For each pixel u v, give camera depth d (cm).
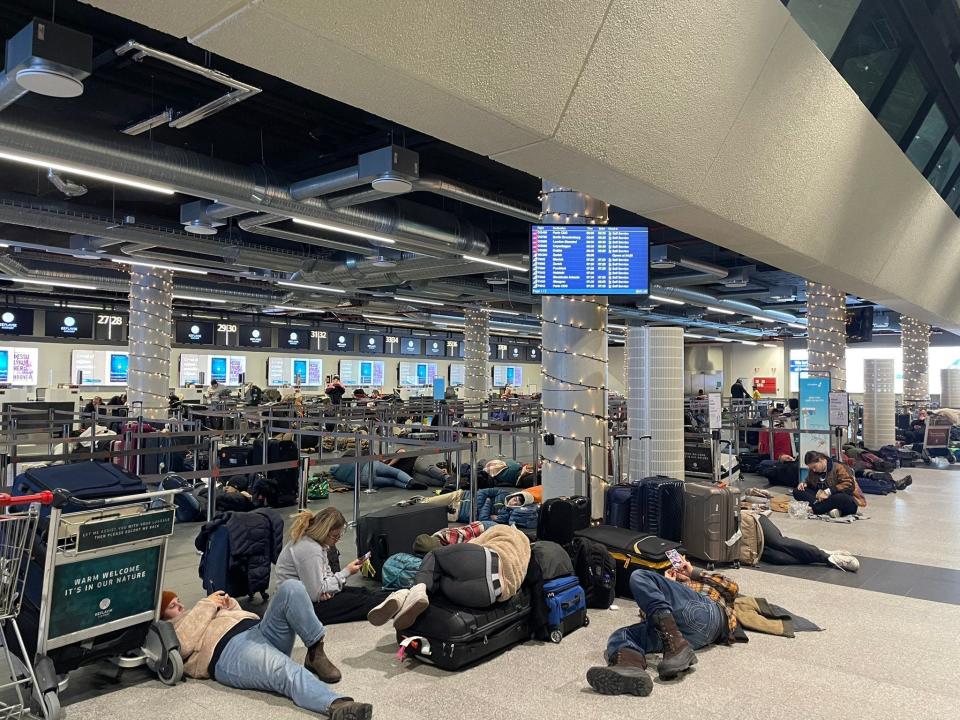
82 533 316
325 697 312
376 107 327
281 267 1241
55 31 445
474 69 305
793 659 388
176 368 2219
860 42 661
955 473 1279
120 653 346
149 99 718
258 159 918
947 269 1111
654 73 386
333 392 1605
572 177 435
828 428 1075
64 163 598
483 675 363
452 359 3250
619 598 499
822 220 671
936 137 893
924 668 376
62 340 1977
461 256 1107
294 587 353
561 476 625
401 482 995
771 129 512
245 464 890
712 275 1530
